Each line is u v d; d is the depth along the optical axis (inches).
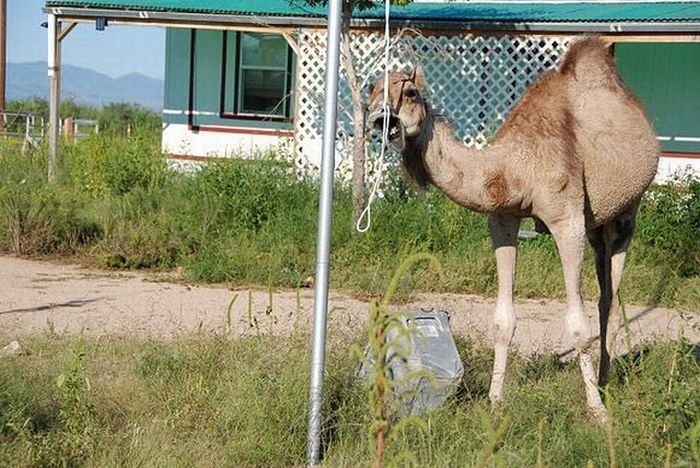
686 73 700.7
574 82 394.9
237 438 355.9
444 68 682.8
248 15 687.1
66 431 350.6
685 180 620.1
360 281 531.2
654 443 331.6
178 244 576.7
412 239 567.5
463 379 390.3
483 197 377.7
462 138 679.1
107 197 634.2
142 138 723.4
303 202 604.7
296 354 387.5
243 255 554.3
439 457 329.1
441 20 671.1
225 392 372.5
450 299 524.4
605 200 395.9
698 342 460.8
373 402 247.6
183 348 411.5
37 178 698.8
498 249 391.2
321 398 350.6
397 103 369.1
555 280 539.8
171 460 333.4
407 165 377.4
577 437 351.9
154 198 629.3
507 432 351.6
